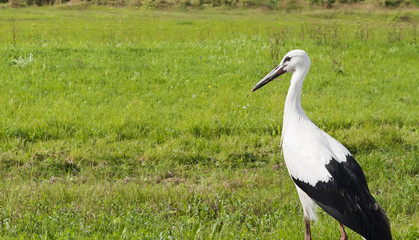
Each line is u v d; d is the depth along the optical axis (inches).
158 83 637.3
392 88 634.8
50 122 457.1
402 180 356.8
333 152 259.3
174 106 532.4
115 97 563.2
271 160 401.7
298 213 304.5
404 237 266.7
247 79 661.9
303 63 294.7
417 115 518.9
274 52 812.0
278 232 265.4
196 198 317.1
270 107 533.0
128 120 470.3
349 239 271.4
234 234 271.1
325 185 246.8
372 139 442.6
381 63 800.9
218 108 525.0
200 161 400.5
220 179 363.3
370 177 360.8
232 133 459.2
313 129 277.4
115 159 396.8
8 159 384.2
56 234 257.3
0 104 511.2
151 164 390.9
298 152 265.4
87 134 435.2
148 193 325.7
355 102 564.1
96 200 313.9
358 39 1039.6
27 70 666.8
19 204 302.2
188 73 685.9
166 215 301.1
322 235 271.3
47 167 374.3
